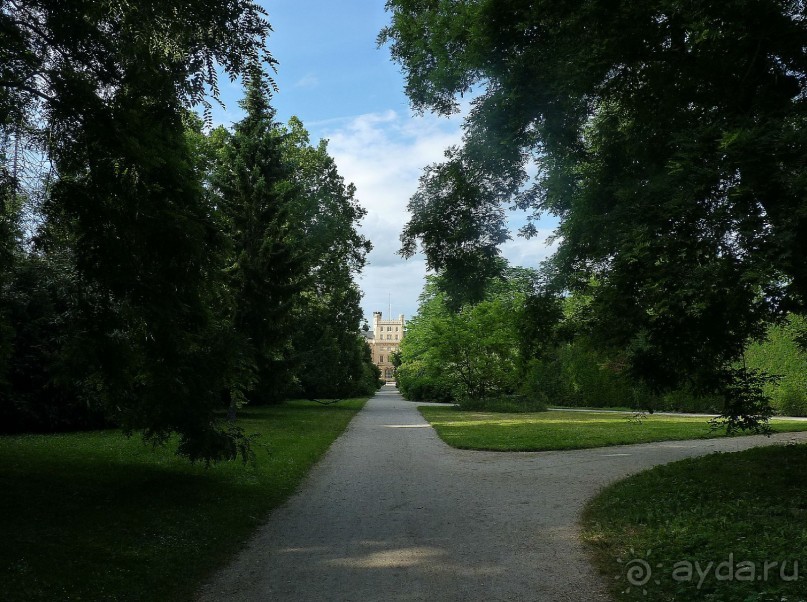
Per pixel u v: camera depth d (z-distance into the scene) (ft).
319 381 110.42
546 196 35.17
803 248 18.44
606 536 20.21
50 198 24.13
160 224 23.61
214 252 27.71
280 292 68.23
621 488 28.68
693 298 20.62
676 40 24.54
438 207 37.35
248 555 19.12
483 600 14.55
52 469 31.78
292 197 83.05
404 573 16.79
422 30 38.99
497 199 37.29
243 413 81.87
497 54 30.48
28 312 49.83
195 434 27.20
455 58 35.35
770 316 23.68
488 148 32.68
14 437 47.16
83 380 27.43
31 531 19.69
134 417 27.27
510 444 50.08
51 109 22.76
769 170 19.03
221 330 29.01
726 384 28.84
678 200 20.52
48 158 24.39
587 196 29.63
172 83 23.75
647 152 26.76
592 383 124.06
